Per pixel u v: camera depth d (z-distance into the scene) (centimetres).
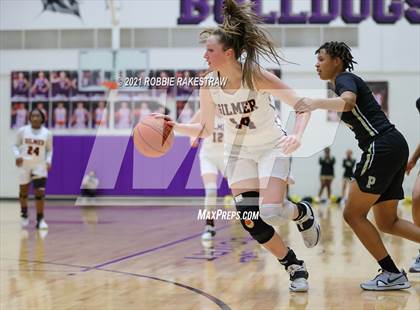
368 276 435
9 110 1662
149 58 1609
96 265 496
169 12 1612
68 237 735
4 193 1656
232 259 530
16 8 1661
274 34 1566
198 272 457
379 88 1573
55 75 1639
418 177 433
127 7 1620
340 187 1588
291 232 779
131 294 369
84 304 338
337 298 356
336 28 1566
